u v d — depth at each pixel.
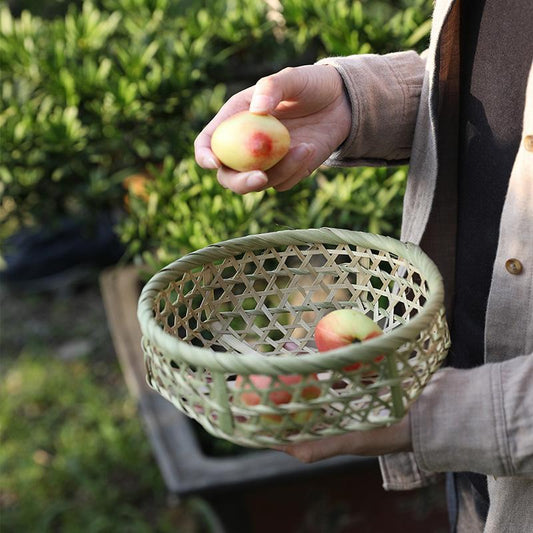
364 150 1.43
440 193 1.40
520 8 1.17
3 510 3.04
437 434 1.04
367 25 2.26
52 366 3.88
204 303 1.29
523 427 1.01
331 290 1.34
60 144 2.61
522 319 1.19
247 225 2.15
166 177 2.41
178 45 2.69
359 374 0.97
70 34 2.94
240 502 2.24
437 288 1.06
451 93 1.36
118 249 4.39
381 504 2.47
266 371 0.93
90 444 3.30
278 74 1.28
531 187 1.15
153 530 2.96
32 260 4.34
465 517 1.54
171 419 2.42
